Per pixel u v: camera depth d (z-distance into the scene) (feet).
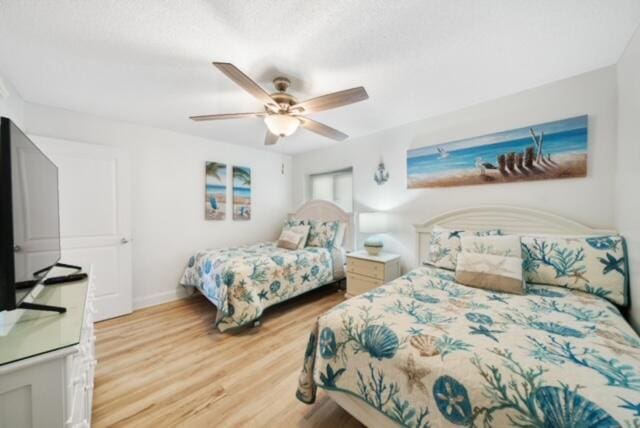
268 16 4.18
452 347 3.11
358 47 5.00
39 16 4.12
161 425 4.27
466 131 8.10
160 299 10.06
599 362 2.73
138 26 4.40
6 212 2.70
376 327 3.70
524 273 5.45
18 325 2.90
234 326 7.29
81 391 3.03
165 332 7.61
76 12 4.06
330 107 5.92
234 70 4.46
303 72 5.87
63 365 2.48
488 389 2.57
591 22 4.41
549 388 2.40
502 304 4.51
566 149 6.41
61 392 2.46
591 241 5.38
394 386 3.22
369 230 9.55
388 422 3.39
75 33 4.56
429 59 5.46
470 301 4.67
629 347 3.05
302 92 6.82
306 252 10.02
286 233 11.50
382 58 5.40
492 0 3.90
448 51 5.19
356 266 9.65
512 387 2.50
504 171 7.36
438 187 8.77
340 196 12.84
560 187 6.55
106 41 4.80
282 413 4.55
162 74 5.98
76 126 8.23
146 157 9.70
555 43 4.99
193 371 5.73
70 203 7.88
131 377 5.50
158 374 5.62
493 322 3.78
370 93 7.07
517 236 6.10
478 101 7.66
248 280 7.67
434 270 6.83
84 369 3.27
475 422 2.56
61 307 3.27
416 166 9.29
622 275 4.90
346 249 11.46
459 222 8.05
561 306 4.40
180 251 10.64
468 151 8.04
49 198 4.39
